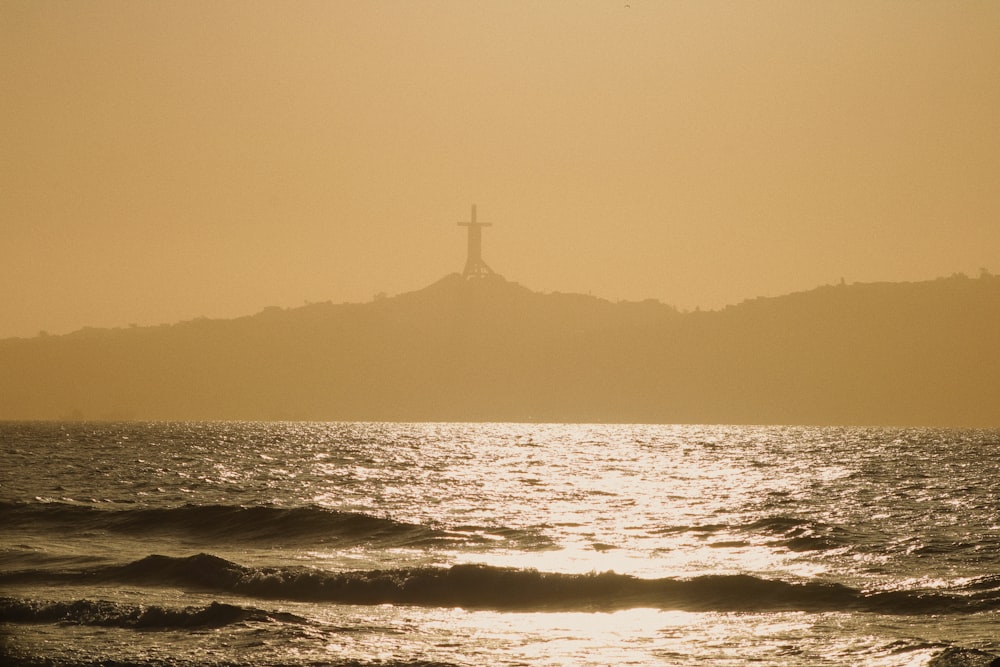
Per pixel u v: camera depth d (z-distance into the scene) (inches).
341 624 5935.0
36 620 5890.8
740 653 5369.1
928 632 5684.1
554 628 5920.3
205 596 6604.3
